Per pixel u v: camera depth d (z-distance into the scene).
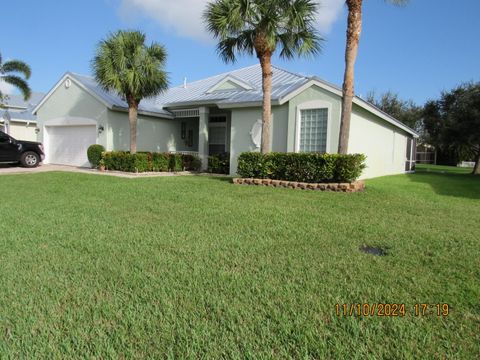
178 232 5.38
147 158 16.33
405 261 4.19
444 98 22.52
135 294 3.22
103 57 15.00
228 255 4.33
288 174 11.54
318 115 13.52
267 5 11.25
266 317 2.85
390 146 17.97
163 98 21.91
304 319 2.83
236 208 7.39
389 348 2.47
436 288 3.44
